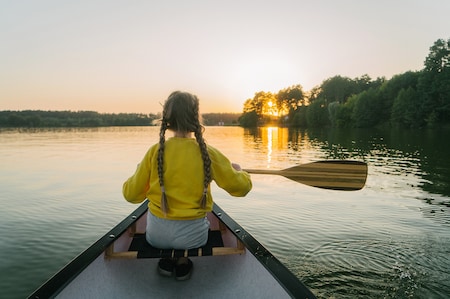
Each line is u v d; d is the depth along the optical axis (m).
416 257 4.60
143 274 2.22
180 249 1.92
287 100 103.12
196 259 2.42
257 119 114.44
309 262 4.44
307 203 7.43
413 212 6.71
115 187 9.38
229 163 1.91
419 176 11.36
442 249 4.84
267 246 4.93
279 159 16.55
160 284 2.12
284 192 8.64
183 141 1.83
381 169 13.08
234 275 2.22
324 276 4.11
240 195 2.00
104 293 1.99
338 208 7.00
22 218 6.43
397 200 7.76
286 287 1.70
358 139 33.78
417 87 55.00
